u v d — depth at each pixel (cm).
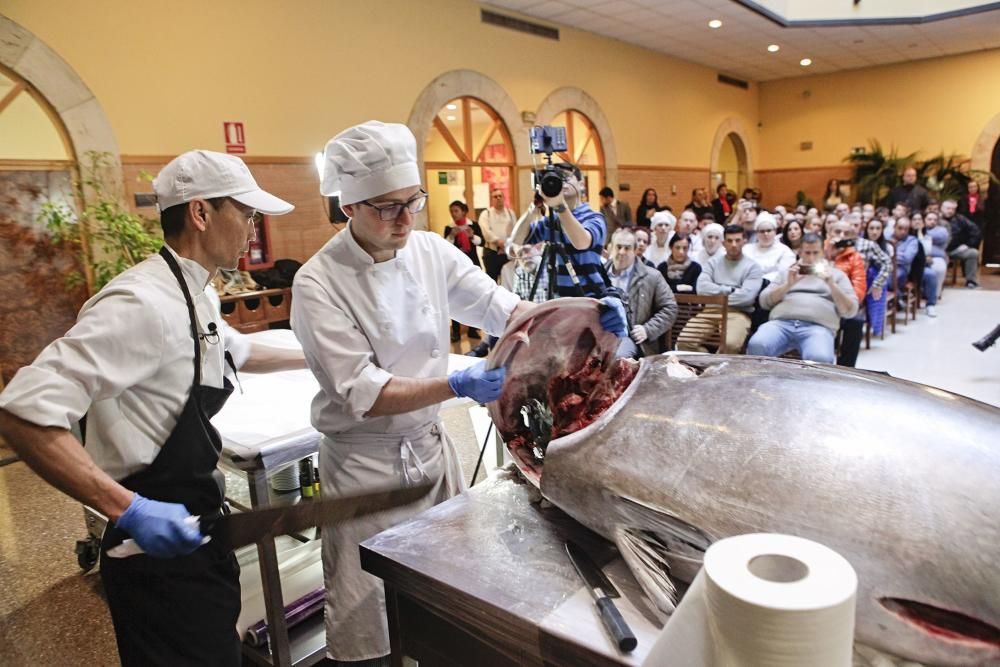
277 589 168
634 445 96
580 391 128
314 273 137
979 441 78
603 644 83
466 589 97
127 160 480
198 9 510
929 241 750
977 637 73
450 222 782
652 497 91
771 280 449
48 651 216
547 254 268
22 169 437
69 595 247
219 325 138
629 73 981
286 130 575
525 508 121
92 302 118
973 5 881
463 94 729
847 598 48
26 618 234
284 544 230
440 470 158
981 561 71
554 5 764
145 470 124
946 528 73
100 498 110
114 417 121
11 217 436
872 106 1233
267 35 554
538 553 106
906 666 77
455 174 761
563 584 97
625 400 104
